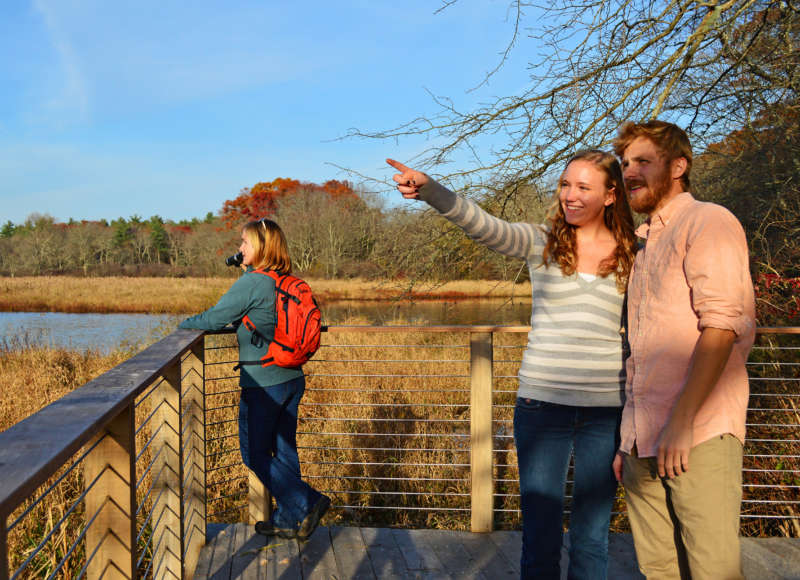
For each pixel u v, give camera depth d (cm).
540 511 185
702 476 149
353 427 566
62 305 2648
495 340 909
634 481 172
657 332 159
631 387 168
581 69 436
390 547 282
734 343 149
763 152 489
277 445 278
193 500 276
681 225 156
